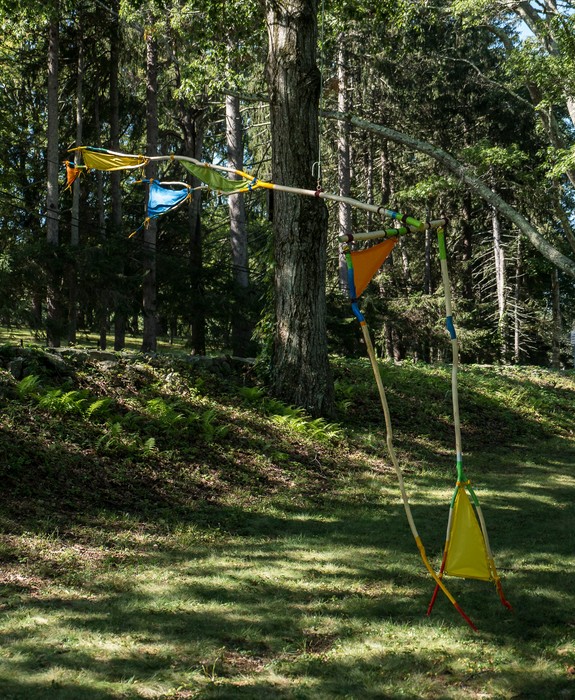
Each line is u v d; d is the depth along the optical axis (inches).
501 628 200.7
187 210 1368.1
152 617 201.3
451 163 757.3
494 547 288.7
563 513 354.3
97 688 158.4
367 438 495.8
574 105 838.5
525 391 742.5
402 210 1423.5
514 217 753.6
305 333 517.0
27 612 198.4
